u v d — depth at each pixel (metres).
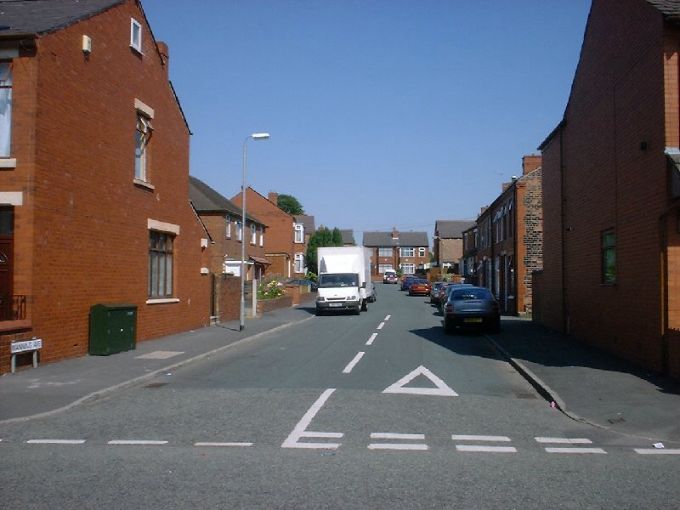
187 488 5.89
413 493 5.79
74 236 14.68
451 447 7.54
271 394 10.88
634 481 6.27
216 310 26.45
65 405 9.71
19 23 14.37
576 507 5.48
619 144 14.62
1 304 13.12
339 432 8.19
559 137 21.23
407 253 119.31
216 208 41.06
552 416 9.42
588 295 17.64
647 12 12.80
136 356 15.32
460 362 15.28
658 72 12.20
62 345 14.27
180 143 21.41
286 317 30.75
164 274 20.45
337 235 77.25
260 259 51.88
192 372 13.57
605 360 14.39
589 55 17.20
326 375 13.12
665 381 11.64
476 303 22.23
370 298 46.12
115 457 6.97
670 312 12.01
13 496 5.66
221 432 8.16
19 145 13.20
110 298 16.45
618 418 9.07
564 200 20.62
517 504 5.54
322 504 5.47
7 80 13.41
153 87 19.12
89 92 15.34
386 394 10.95
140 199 18.23
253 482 6.07
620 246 14.58
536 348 16.91
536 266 32.56
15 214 13.14
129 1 17.44
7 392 10.69
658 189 12.17
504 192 36.44
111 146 16.47
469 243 59.62
